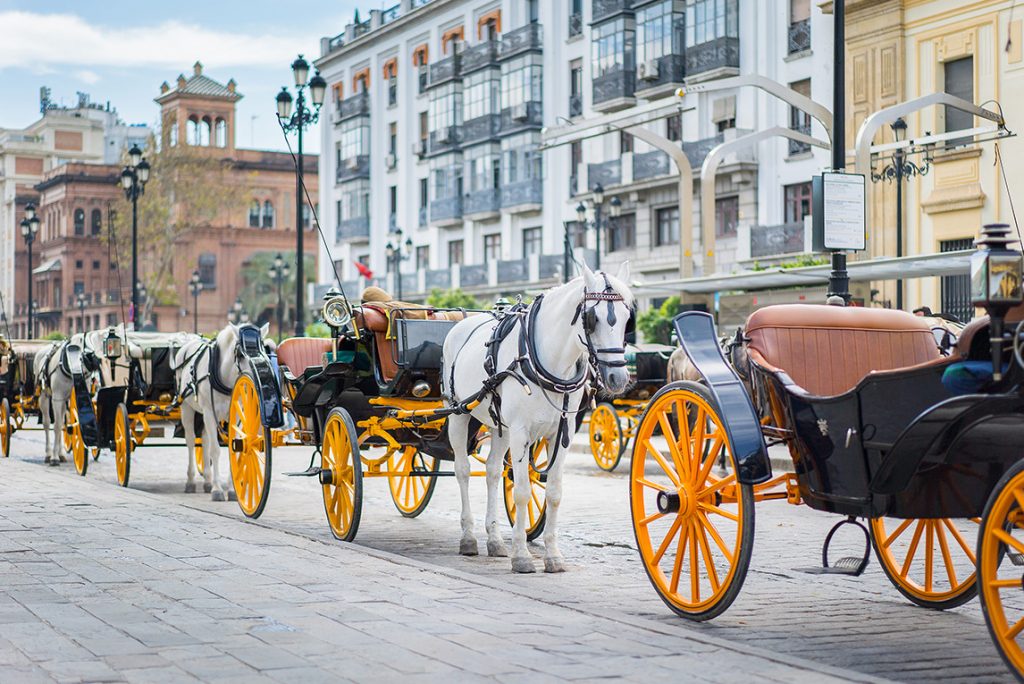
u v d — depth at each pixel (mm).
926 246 29281
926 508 6480
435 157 53969
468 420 10008
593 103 43500
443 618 6820
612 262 43312
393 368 10789
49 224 106062
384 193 58500
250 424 12273
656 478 16438
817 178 15648
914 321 7566
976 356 5723
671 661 5820
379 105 58844
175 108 92812
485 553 10102
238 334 12914
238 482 12461
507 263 48406
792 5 36062
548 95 47344
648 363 17453
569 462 19922
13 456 21359
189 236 90250
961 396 5676
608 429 17734
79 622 6645
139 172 36312
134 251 35812
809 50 35188
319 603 7246
